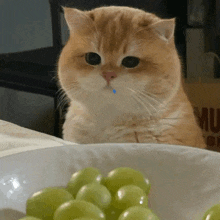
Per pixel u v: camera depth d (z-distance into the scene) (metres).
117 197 0.24
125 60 0.97
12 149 0.53
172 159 0.30
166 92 1.00
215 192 0.27
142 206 0.23
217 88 1.15
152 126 1.05
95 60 0.98
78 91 1.03
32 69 1.36
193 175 0.29
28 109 1.39
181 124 1.06
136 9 1.15
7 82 1.41
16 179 0.27
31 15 1.35
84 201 0.22
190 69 1.20
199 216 0.27
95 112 1.07
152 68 0.97
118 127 1.08
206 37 1.19
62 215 0.21
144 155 0.31
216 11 1.17
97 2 1.26
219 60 1.19
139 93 0.98
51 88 1.30
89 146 0.32
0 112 1.46
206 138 1.19
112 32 0.97
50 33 1.32
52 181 0.29
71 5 1.29
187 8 1.19
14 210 0.26
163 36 0.99
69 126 1.16
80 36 1.00
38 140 0.61
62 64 1.06
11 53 1.40
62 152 0.31
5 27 1.39
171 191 0.29
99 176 0.27
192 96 1.19
